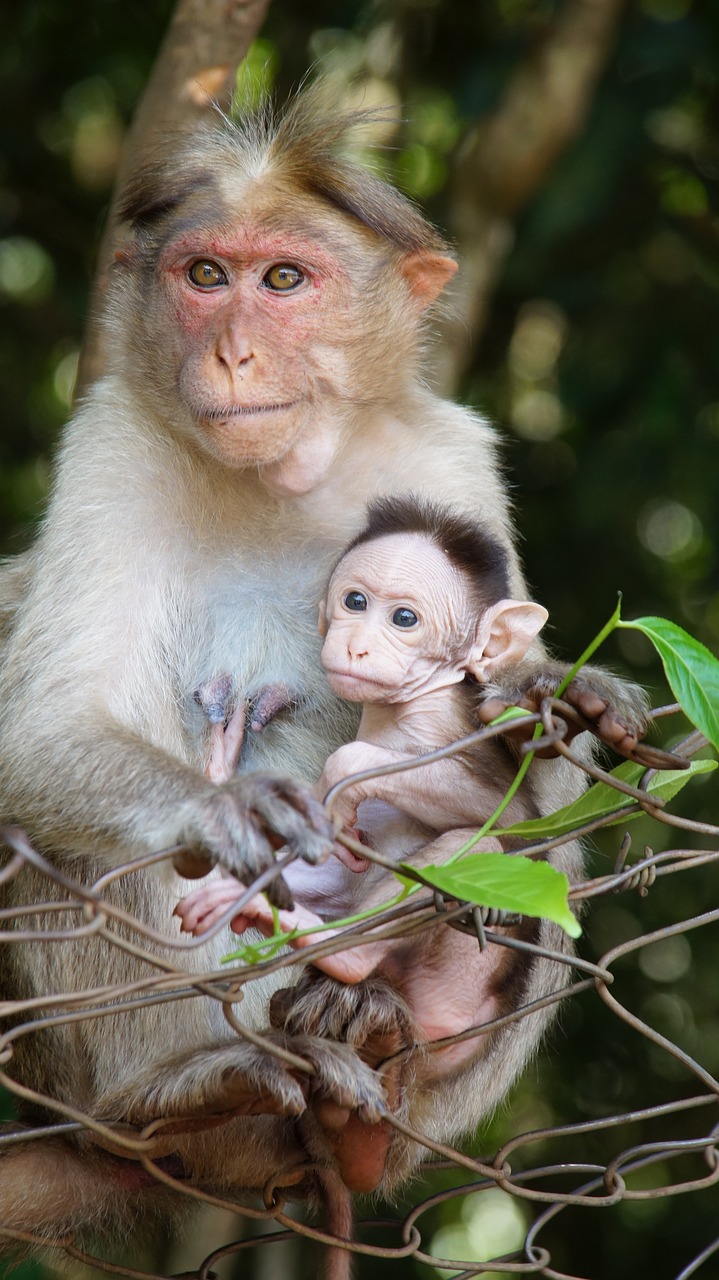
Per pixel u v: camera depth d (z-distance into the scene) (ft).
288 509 23.77
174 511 23.49
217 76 30.96
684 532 47.85
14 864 13.46
